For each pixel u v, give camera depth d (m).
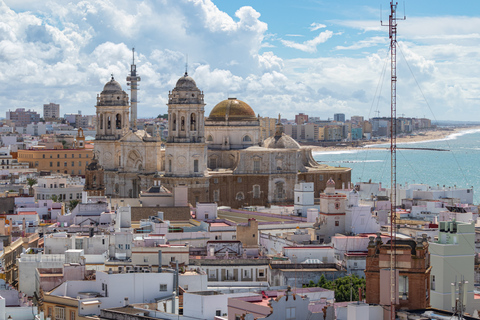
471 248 141.50
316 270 185.50
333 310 120.19
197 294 134.12
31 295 172.75
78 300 142.00
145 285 147.25
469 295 137.38
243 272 185.88
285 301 118.31
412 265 115.69
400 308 115.50
